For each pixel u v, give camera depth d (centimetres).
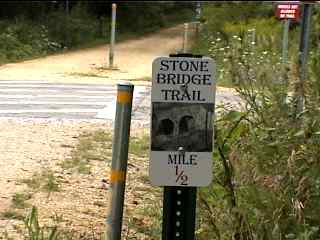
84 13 4188
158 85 380
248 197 441
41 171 715
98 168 766
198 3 4600
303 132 440
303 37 638
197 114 381
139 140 958
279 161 443
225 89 1196
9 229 524
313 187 428
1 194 620
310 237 415
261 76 509
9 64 2423
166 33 4988
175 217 388
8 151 811
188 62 379
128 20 4812
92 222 564
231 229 444
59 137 934
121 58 2984
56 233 500
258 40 1609
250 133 461
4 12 3612
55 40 3406
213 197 466
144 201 650
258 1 3378
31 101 1335
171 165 382
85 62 2658
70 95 1481
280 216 429
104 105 1330
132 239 529
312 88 479
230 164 445
